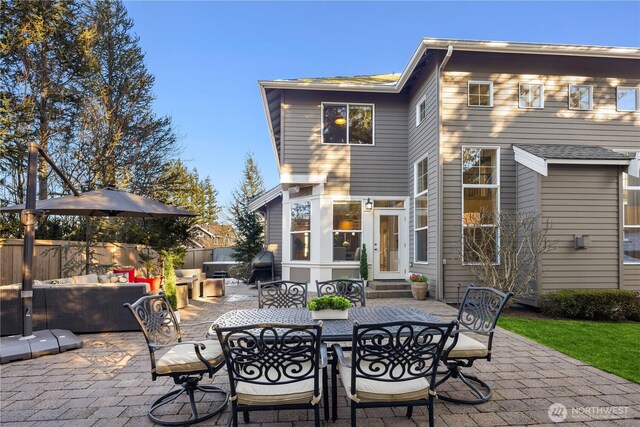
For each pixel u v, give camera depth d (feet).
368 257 33.40
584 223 24.89
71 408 10.20
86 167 42.11
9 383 12.05
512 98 28.19
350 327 9.84
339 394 11.33
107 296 18.90
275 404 8.08
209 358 9.90
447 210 27.30
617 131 28.73
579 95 28.81
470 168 27.91
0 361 13.94
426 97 29.99
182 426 9.29
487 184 27.86
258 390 8.22
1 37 32.07
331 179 33.78
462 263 25.72
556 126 28.35
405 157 34.45
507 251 24.11
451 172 27.37
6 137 31.94
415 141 32.53
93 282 22.80
